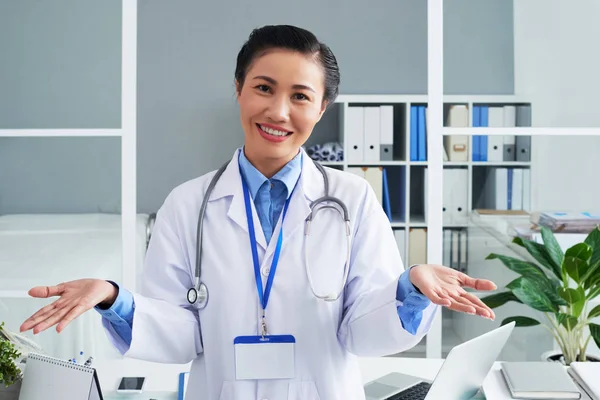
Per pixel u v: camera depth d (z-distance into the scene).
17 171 2.62
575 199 2.75
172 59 4.88
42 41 2.60
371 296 1.36
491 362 1.66
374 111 4.50
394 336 1.32
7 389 1.46
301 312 1.39
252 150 1.41
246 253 1.42
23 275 2.63
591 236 2.52
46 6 2.60
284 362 1.38
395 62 4.86
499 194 2.77
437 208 2.78
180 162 4.96
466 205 2.77
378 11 4.83
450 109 2.74
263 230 1.45
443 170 2.76
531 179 2.75
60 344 2.57
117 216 2.65
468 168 2.76
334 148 4.60
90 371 1.39
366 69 4.86
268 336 1.38
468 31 2.70
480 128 2.73
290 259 1.41
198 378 1.46
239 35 4.87
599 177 2.74
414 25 4.83
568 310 2.55
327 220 1.44
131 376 2.02
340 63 4.86
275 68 1.29
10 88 2.61
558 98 2.72
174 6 4.84
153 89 4.90
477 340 1.47
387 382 1.93
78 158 2.63
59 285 1.25
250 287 1.40
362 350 1.39
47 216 2.63
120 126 2.63
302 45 1.31
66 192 2.64
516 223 2.78
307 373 1.39
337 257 1.42
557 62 2.71
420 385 1.91
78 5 2.60
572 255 2.38
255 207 1.46
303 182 1.47
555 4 2.69
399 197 4.65
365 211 1.47
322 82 1.34
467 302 1.16
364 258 1.44
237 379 1.37
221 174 1.50
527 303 2.47
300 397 1.39
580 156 2.73
